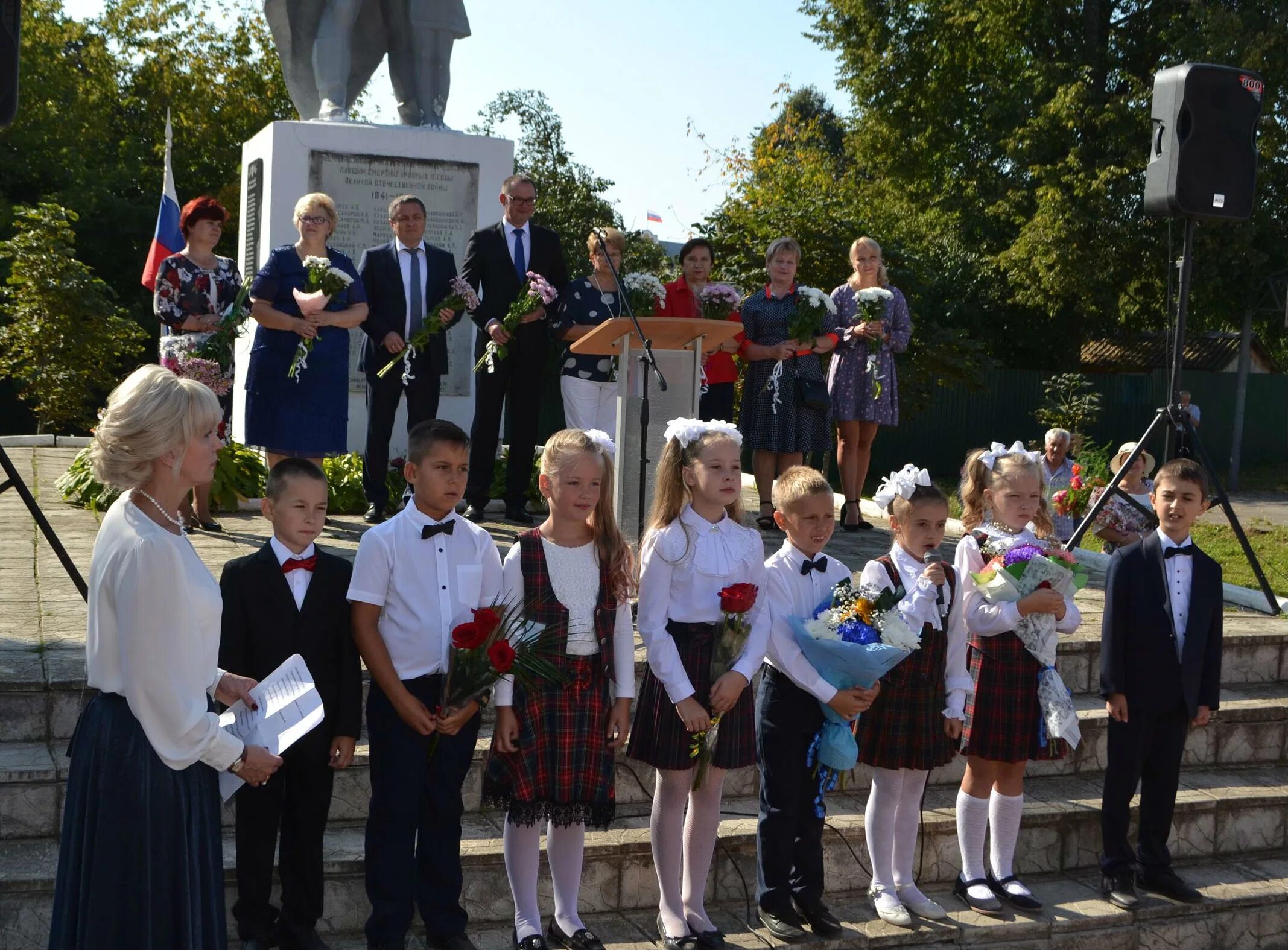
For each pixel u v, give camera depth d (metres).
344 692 3.40
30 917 3.35
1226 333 28.36
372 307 6.56
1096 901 4.22
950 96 23.41
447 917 3.43
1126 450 7.02
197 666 2.59
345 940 3.55
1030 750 4.06
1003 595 3.96
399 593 3.43
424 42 7.99
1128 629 4.28
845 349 7.45
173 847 2.61
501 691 3.45
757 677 4.46
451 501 3.49
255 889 3.35
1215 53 19.08
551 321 6.86
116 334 17.98
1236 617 5.98
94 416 19.16
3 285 20.34
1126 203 20.34
